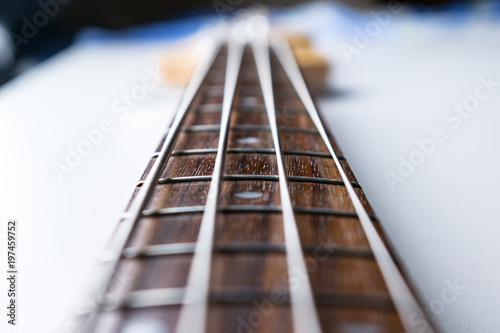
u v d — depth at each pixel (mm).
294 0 837
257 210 174
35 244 208
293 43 503
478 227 218
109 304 144
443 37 597
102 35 661
